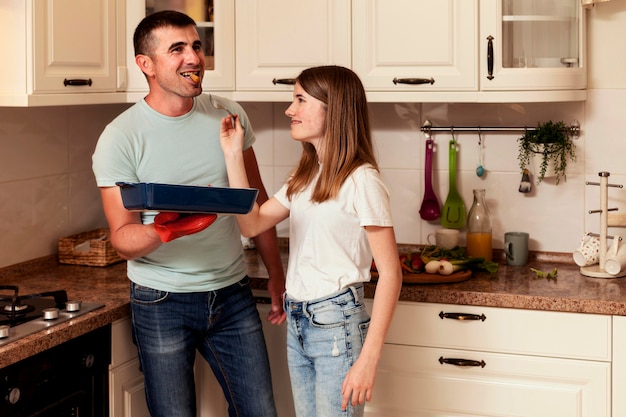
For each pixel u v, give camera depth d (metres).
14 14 2.44
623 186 3.01
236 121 2.26
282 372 2.86
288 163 3.33
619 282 2.76
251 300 2.55
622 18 2.95
